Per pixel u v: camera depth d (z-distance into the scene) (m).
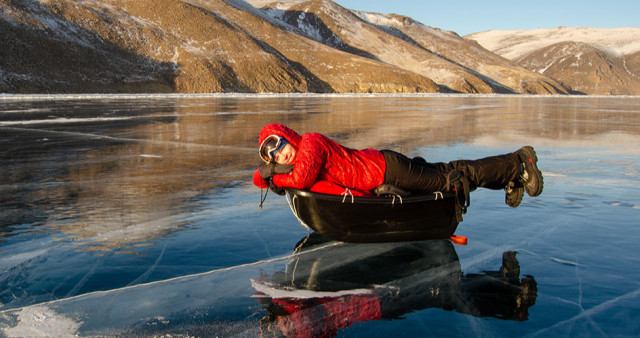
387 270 3.20
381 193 3.63
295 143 3.74
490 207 4.89
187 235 3.97
